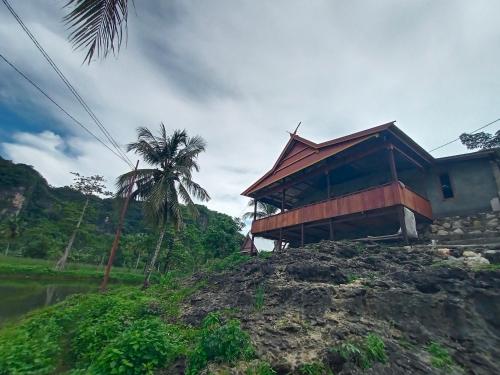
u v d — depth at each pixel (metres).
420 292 6.48
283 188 17.30
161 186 20.06
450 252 8.81
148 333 5.75
